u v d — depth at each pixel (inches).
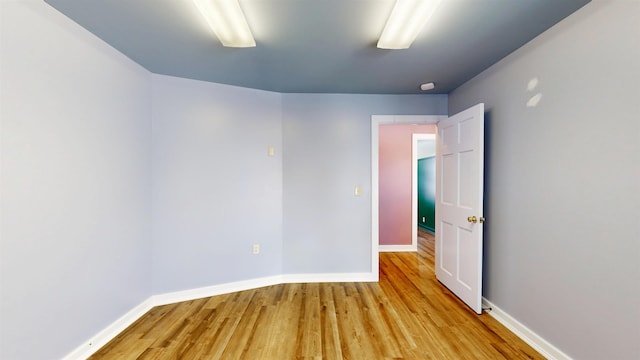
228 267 113.0
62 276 66.1
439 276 123.7
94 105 75.2
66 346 66.8
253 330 83.7
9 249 55.3
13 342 56.2
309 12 63.5
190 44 79.5
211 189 109.8
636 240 52.1
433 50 82.9
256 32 72.5
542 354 71.9
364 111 125.9
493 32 72.4
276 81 109.7
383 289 115.6
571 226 64.7
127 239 88.1
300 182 124.6
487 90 96.6
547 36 71.1
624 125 53.7
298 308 98.1
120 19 67.0
